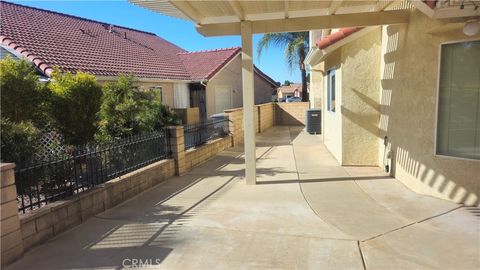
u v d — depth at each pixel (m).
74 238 4.48
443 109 5.69
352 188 6.66
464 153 5.49
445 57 5.60
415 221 4.86
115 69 14.24
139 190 6.61
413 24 6.30
